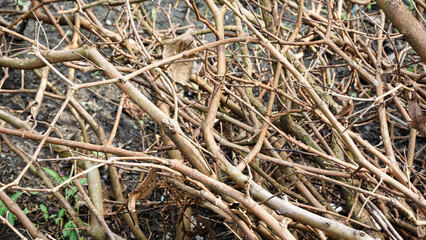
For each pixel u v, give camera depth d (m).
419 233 1.44
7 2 3.02
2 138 2.01
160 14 3.14
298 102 1.60
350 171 1.53
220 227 2.02
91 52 1.44
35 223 1.97
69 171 2.19
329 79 2.35
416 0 1.63
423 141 2.48
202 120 1.79
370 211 1.46
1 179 2.11
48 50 1.58
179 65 1.36
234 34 2.27
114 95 2.66
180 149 1.31
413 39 1.47
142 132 2.38
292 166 1.48
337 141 1.61
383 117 1.46
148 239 1.86
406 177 1.41
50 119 2.45
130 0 2.15
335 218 1.55
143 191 1.32
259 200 1.26
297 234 1.82
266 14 1.97
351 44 1.85
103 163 1.17
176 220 1.84
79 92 2.62
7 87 2.57
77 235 1.74
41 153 2.24
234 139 2.02
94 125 2.11
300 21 1.68
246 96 1.83
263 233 1.52
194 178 1.25
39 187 2.10
